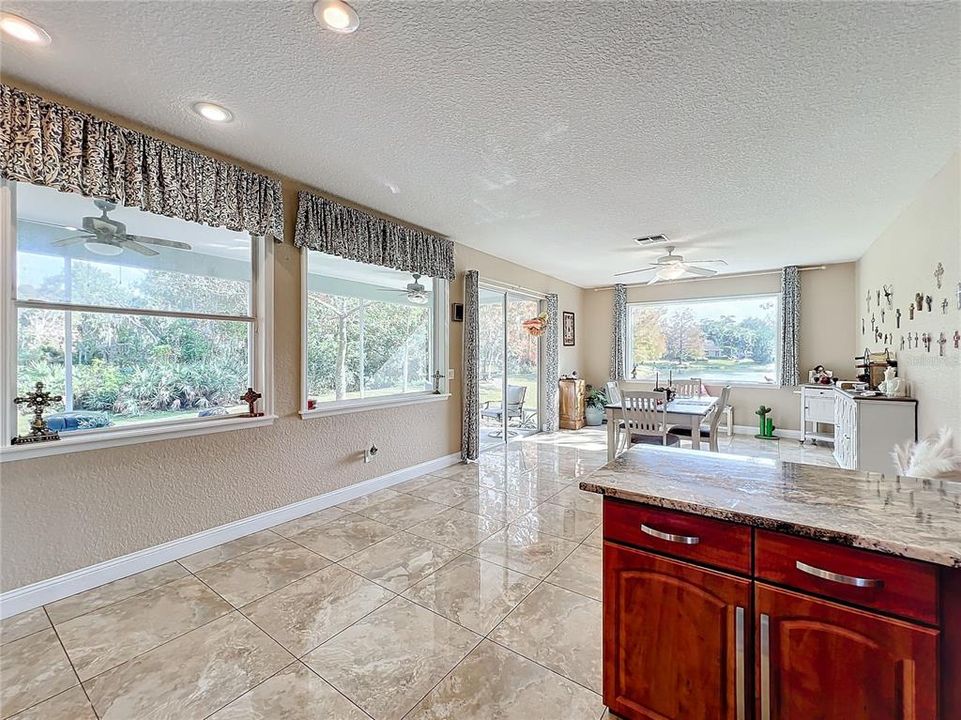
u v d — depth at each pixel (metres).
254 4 1.49
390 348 4.09
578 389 7.18
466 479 4.23
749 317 6.66
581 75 1.89
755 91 2.00
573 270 6.39
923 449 2.29
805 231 4.30
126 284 2.46
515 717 1.47
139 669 1.68
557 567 2.50
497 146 2.56
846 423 4.12
